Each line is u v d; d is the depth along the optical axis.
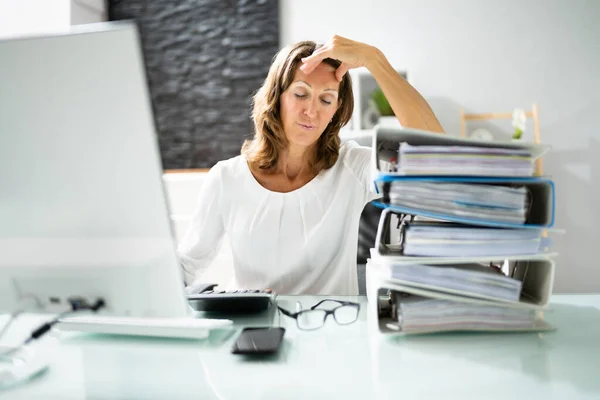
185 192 2.29
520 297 0.64
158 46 2.76
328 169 1.13
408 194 0.59
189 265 1.08
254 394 0.44
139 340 0.61
